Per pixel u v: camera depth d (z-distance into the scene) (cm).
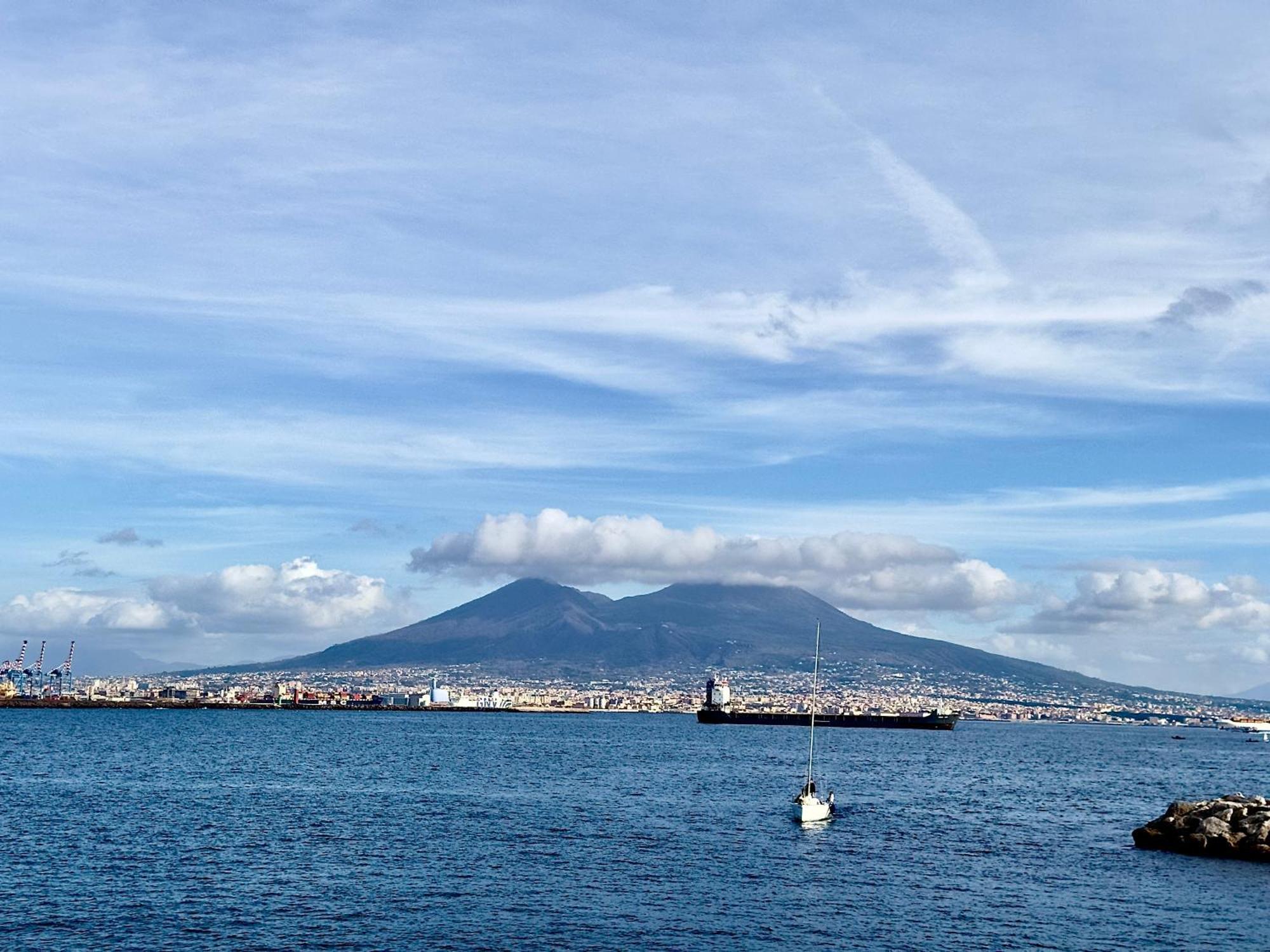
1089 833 12556
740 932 7500
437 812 13150
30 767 19238
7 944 7019
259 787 16038
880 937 7444
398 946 7038
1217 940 7556
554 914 7856
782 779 19088
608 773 19675
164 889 8512
